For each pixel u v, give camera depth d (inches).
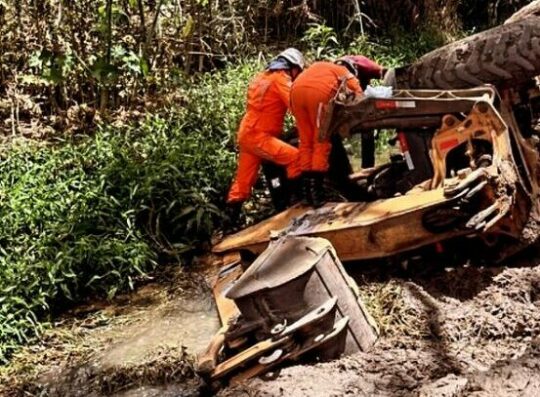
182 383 201.8
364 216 214.4
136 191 285.0
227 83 387.9
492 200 205.3
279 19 462.3
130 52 368.5
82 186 290.7
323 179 251.1
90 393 205.0
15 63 389.7
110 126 342.0
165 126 333.1
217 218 288.7
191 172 294.7
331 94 240.2
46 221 273.9
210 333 227.5
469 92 224.7
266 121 261.0
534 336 188.7
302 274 182.5
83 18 376.5
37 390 208.7
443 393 165.8
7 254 259.0
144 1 414.3
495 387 166.7
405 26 490.3
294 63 260.5
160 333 230.7
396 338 191.2
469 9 533.6
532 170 227.8
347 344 185.6
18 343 229.9
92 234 271.1
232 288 185.0
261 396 173.3
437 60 239.5
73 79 379.6
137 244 265.6
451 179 214.8
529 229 216.8
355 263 220.5
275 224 237.8
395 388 172.9
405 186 239.8
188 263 273.1
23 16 391.9
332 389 173.8
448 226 206.7
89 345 227.9
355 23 477.4
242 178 272.8
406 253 216.2
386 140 342.3
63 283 250.7
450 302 202.5
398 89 245.9
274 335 180.5
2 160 322.3
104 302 253.0
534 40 224.4
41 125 373.7
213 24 426.6
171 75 387.2
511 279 206.5
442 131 221.6
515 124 228.4
